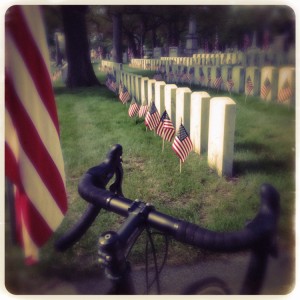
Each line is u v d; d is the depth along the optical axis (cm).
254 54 1355
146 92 833
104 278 248
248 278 111
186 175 430
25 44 198
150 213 117
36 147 210
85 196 133
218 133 419
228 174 422
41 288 237
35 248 225
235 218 322
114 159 145
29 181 211
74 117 832
